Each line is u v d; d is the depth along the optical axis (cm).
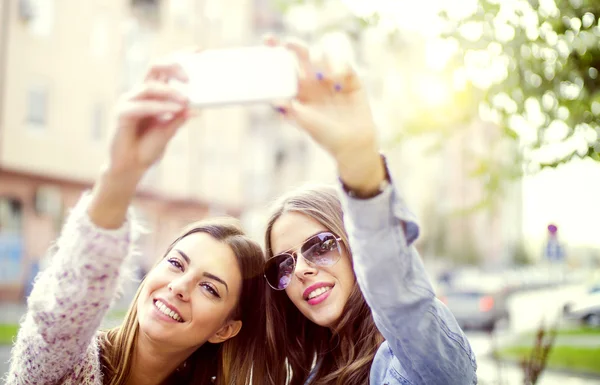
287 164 4144
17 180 2425
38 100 2489
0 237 2033
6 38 2364
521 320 1975
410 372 194
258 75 156
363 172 166
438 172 5944
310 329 302
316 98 158
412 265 182
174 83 162
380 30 366
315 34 379
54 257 186
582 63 356
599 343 1268
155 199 3109
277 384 301
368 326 267
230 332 282
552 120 366
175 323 247
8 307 2027
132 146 161
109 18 2789
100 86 2723
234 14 3656
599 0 341
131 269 191
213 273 254
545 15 343
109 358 251
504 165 386
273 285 275
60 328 179
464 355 199
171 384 296
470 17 339
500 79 354
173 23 3228
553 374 1052
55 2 2536
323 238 267
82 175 2617
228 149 3562
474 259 6856
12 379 201
